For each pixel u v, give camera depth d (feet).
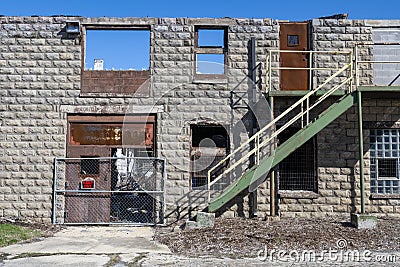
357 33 44.14
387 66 44.09
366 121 43.42
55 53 43.78
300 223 39.11
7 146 43.04
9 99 43.42
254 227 37.06
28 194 42.65
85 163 42.93
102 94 43.34
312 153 43.91
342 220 41.01
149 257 28.19
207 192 42.01
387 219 41.45
